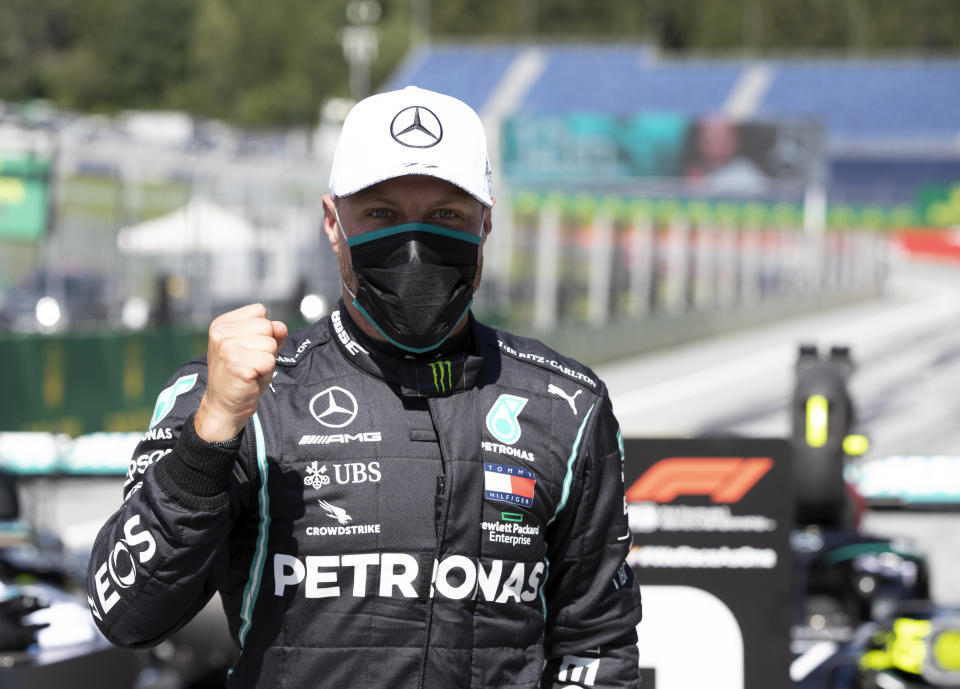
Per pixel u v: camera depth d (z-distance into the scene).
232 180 27.25
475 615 2.45
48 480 16.27
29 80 102.50
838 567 8.66
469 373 2.51
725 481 4.61
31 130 17.53
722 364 36.09
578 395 2.63
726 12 109.62
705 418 26.94
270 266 29.31
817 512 8.80
